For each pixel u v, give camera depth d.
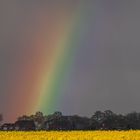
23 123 142.62
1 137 72.69
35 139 69.50
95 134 77.75
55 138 71.00
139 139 68.06
